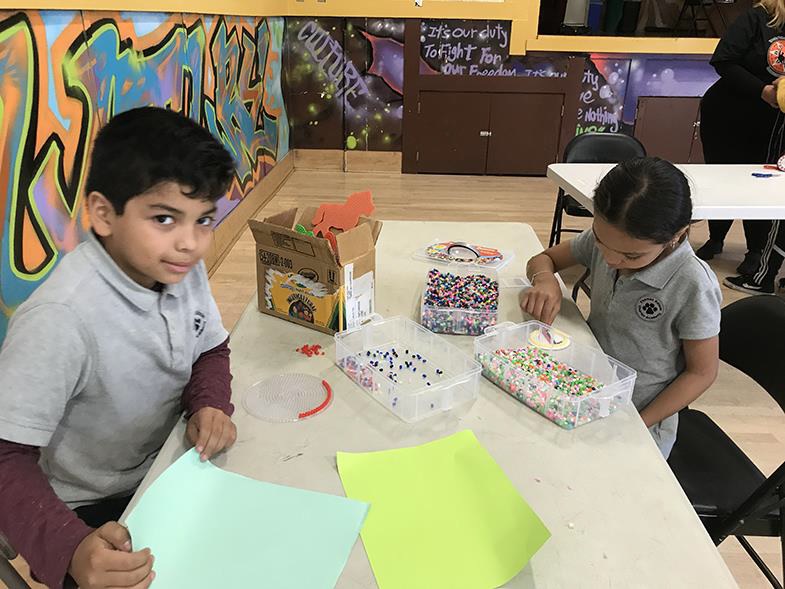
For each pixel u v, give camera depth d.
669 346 1.33
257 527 0.78
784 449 2.10
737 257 3.63
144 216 0.81
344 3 4.66
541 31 5.08
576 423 0.99
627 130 4.96
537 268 1.48
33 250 1.73
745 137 3.09
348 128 5.05
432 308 1.26
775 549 1.72
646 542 0.77
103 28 2.05
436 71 4.84
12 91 1.60
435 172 5.13
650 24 5.18
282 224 1.31
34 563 0.75
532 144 5.02
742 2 5.01
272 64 4.47
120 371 0.93
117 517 1.04
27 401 0.80
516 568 0.73
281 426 0.97
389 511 0.81
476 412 1.02
